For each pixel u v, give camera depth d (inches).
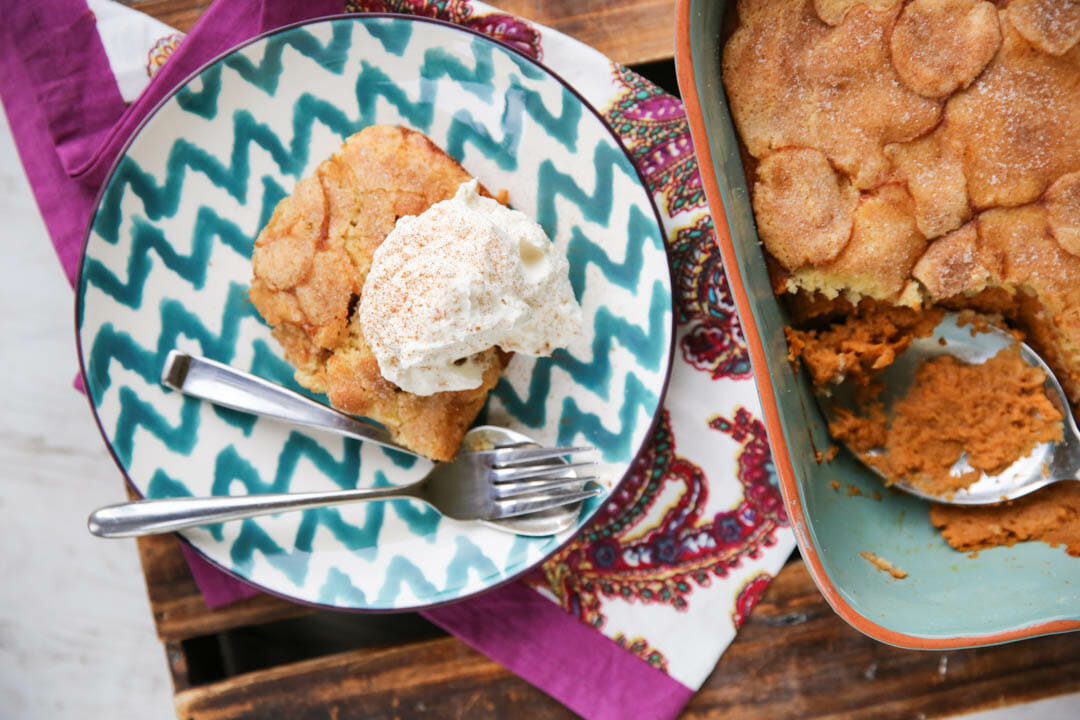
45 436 25.4
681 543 22.7
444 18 23.0
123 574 25.8
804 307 21.6
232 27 23.0
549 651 22.7
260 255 22.2
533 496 22.1
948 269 20.5
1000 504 21.8
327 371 22.2
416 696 23.0
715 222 19.9
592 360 22.4
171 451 22.6
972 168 20.3
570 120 22.2
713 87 20.6
